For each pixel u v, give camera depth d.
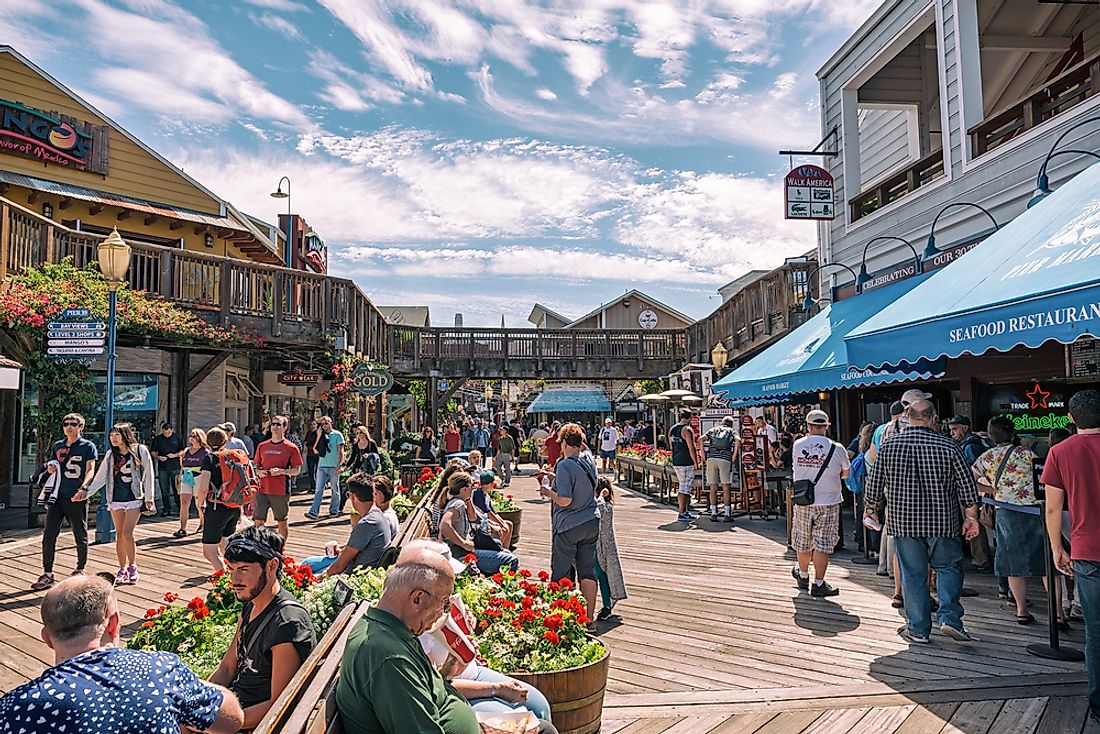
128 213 17.11
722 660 5.43
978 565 8.38
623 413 44.53
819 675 5.07
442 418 32.78
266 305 15.05
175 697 2.34
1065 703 4.46
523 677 3.76
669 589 7.75
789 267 14.88
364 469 14.00
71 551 9.67
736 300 18.64
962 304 5.62
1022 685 4.77
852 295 12.38
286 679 3.16
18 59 15.48
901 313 6.42
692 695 4.73
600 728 4.07
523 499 17.44
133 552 7.94
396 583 2.78
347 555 5.70
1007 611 6.55
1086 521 4.19
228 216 19.42
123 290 12.28
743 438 13.58
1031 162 8.47
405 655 2.67
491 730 3.01
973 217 9.48
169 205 17.97
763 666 5.29
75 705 2.18
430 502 8.80
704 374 17.00
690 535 11.43
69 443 7.76
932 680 4.91
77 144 16.33
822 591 7.32
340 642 3.05
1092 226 5.18
